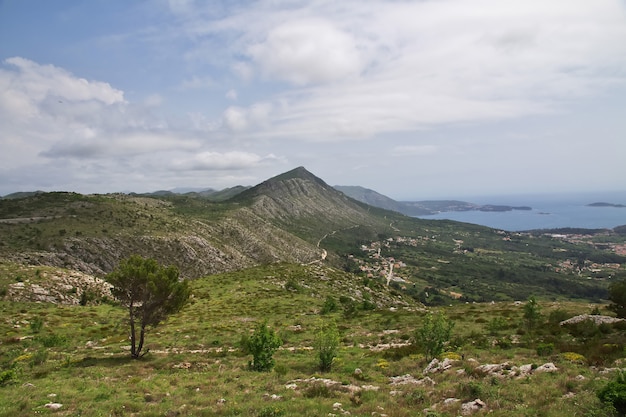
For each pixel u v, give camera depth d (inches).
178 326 2162.9
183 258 5693.9
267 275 4525.1
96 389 892.6
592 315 1685.5
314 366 1198.9
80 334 1863.9
